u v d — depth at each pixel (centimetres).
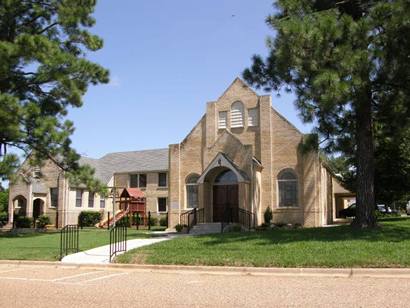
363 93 1947
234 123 3562
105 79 3291
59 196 4697
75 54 3441
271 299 985
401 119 2148
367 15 1964
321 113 2183
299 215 3281
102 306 941
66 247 1948
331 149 2292
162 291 1116
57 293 1105
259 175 3391
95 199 4991
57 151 3194
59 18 3262
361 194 2184
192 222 3366
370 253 1459
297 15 2070
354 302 934
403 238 1773
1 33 3117
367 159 2180
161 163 4962
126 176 5075
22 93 3222
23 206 4959
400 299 955
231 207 3338
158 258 1619
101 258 1770
